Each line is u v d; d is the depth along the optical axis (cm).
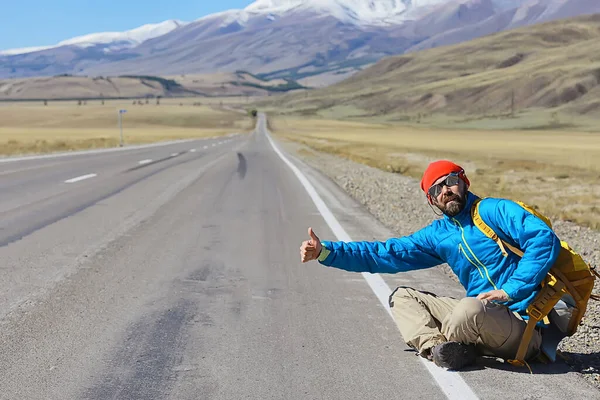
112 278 704
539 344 442
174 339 502
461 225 442
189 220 1138
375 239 959
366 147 5766
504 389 404
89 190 1614
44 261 786
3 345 483
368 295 643
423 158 4041
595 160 4444
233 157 3391
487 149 6725
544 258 398
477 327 430
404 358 461
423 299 475
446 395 395
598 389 408
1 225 1060
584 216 1341
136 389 403
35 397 389
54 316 559
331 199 1488
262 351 476
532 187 2114
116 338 502
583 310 429
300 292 654
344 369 439
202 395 394
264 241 943
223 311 582
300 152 4253
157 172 2234
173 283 686
